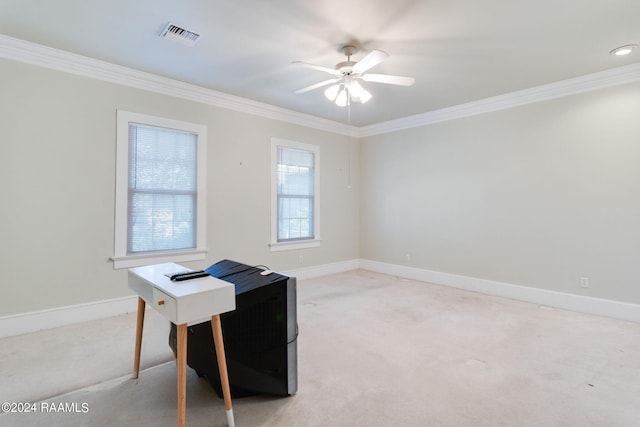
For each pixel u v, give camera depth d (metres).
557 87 3.58
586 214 3.46
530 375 2.17
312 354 2.46
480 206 4.27
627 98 3.20
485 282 4.23
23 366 2.27
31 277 2.87
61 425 1.67
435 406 1.83
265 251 4.50
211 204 3.95
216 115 3.98
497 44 2.71
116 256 3.28
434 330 2.94
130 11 2.27
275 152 4.57
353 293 4.17
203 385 2.06
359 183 5.77
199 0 2.14
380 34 2.56
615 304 3.28
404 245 5.14
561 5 2.17
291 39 2.65
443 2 2.14
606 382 2.08
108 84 3.21
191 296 1.48
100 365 2.29
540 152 3.76
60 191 2.99
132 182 3.40
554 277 3.67
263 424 1.69
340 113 4.78
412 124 4.98
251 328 1.85
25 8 2.24
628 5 2.17
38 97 2.87
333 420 1.72
